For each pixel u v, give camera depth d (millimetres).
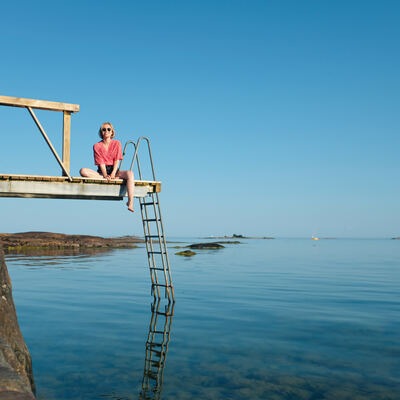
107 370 6109
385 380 5727
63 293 13656
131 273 20188
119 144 10398
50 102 9016
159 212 11484
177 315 10203
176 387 5445
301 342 7727
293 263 29562
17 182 8938
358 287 15789
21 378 3701
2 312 5211
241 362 6508
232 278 18672
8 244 41656
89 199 10562
